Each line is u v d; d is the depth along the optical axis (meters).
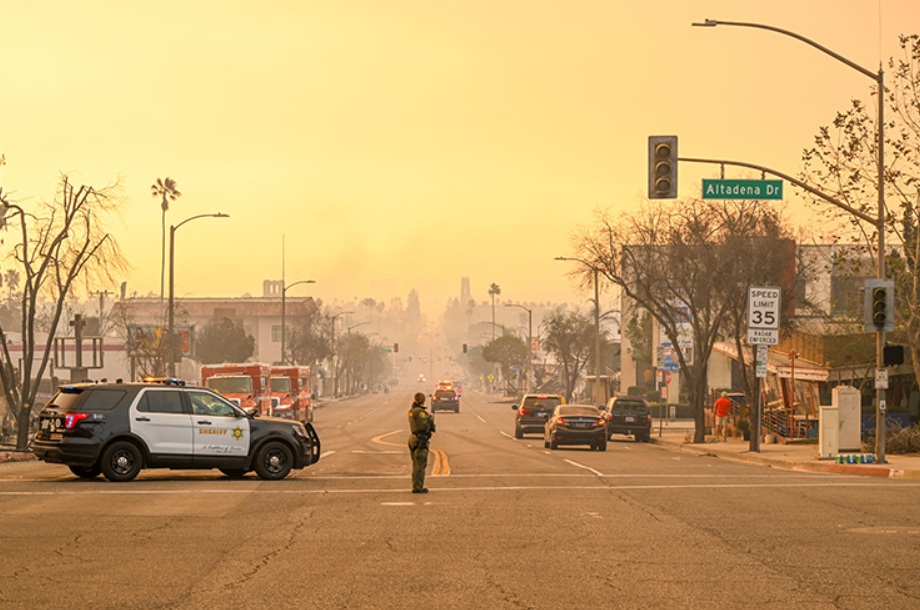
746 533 18.83
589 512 22.06
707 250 55.88
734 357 63.19
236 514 21.34
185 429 28.67
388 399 176.88
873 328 36.19
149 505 22.72
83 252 45.97
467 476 31.66
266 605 12.41
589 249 62.47
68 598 12.75
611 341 155.50
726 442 57.62
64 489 26.19
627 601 12.77
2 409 62.56
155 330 92.75
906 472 33.44
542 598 12.92
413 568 15.05
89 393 28.27
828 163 42.91
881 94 35.81
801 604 12.62
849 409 40.19
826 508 22.77
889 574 14.68
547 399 61.88
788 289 58.59
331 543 17.45
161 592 13.15
